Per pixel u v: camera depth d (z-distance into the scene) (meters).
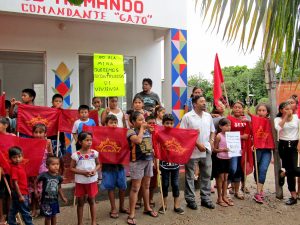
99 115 6.57
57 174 4.13
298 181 6.00
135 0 6.83
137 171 4.76
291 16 2.22
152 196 5.43
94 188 4.49
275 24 2.23
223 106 6.27
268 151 5.95
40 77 10.38
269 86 5.97
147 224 4.73
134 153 4.78
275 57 2.31
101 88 5.94
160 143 5.17
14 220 4.07
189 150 5.12
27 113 5.22
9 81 10.51
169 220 4.90
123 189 5.05
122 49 7.89
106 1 6.57
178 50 7.34
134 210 4.86
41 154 4.52
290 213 5.30
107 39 7.73
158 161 5.19
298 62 2.30
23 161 4.43
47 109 5.36
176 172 5.21
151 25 7.04
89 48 7.57
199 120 5.32
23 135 5.27
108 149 4.89
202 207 5.47
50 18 6.45
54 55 7.25
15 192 4.03
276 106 5.95
